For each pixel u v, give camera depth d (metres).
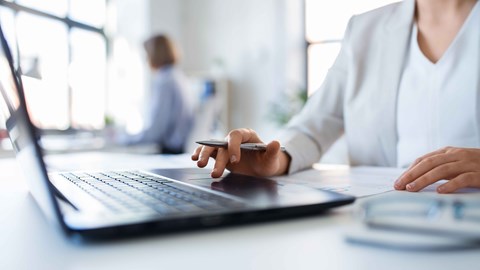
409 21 0.96
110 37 4.01
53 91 2.88
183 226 0.31
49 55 2.97
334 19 4.13
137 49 4.36
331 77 1.07
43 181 0.33
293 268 0.24
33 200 0.51
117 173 0.64
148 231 0.30
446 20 0.92
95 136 3.09
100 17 3.92
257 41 4.41
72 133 3.03
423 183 0.52
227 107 4.42
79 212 0.32
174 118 2.98
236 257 0.26
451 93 0.88
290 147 0.81
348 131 1.03
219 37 4.62
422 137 0.91
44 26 3.14
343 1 4.05
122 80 4.14
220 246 0.29
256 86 4.42
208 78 4.35
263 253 0.27
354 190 0.54
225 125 4.34
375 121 0.98
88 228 0.28
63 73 3.15
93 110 3.55
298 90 4.16
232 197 0.39
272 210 0.35
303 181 0.64
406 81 0.94
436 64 0.90
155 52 3.06
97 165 0.95
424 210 0.30
